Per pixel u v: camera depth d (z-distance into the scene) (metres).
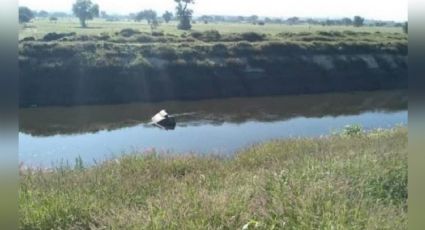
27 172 5.73
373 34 47.62
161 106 28.78
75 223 4.09
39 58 30.62
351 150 6.47
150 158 6.83
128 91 31.03
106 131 20.53
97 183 5.24
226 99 32.50
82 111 26.61
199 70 34.00
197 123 22.61
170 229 3.56
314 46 39.75
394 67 40.22
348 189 4.26
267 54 37.56
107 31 41.94
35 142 18.05
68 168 6.82
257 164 6.61
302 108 28.42
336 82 37.62
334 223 3.43
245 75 35.09
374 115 25.56
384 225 3.49
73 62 31.14
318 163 5.32
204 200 3.99
